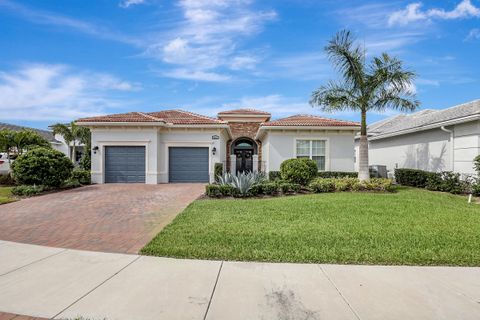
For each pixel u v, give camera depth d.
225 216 7.70
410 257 4.71
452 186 12.90
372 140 22.66
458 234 6.02
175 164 18.03
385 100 13.66
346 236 5.86
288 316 3.05
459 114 14.25
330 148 17.58
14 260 4.68
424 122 16.83
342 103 13.86
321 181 13.41
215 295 3.50
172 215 8.25
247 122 25.66
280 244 5.36
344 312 3.13
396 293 3.57
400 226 6.67
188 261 4.60
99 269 4.29
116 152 17.36
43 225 7.11
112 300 3.37
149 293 3.54
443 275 4.11
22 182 13.41
